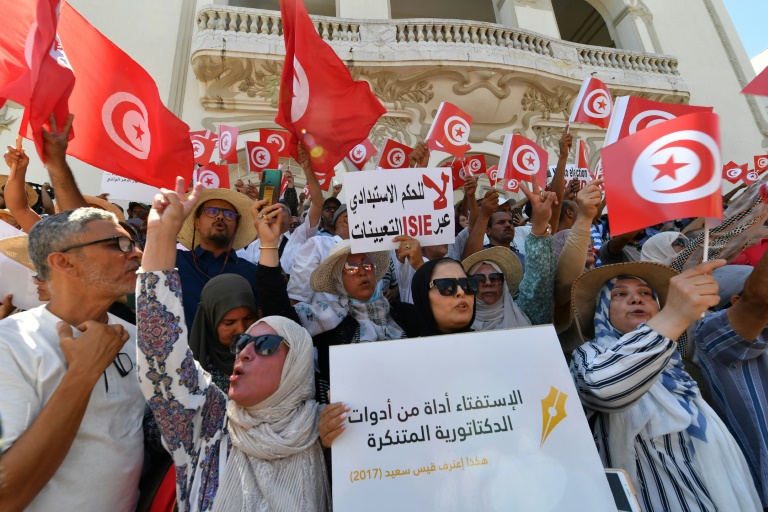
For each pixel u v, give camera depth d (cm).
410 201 246
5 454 117
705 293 145
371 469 136
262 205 223
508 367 151
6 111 699
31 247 155
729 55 1092
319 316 223
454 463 136
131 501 149
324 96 308
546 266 233
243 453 141
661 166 159
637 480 160
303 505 133
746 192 271
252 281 279
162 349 138
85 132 246
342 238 352
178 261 282
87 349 135
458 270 202
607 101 409
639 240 471
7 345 134
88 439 139
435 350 154
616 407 158
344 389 148
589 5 1272
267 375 147
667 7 1123
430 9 1232
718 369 198
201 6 869
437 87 848
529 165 434
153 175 266
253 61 774
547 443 139
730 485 158
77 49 251
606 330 192
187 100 789
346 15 921
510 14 1018
